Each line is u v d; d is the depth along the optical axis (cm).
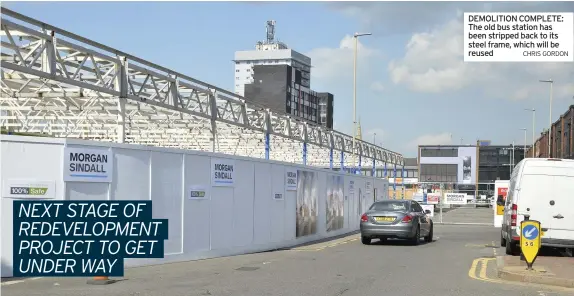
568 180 1681
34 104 2827
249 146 4744
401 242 2383
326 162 5825
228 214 1753
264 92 14175
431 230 2477
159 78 2258
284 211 2120
